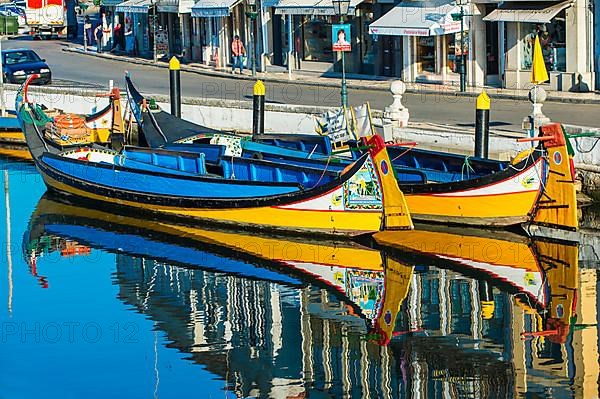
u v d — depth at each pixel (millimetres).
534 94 50531
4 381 33719
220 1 90688
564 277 40906
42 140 56531
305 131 59812
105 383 33469
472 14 70062
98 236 48344
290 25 81750
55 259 45000
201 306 39375
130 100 60312
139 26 106500
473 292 39719
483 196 45844
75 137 56000
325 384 32938
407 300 39250
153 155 52438
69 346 36125
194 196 49250
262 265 43531
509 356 34188
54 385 33344
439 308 38406
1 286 41906
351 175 45375
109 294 40781
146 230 49156
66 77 87688
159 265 43875
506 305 38375
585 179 48719
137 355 35219
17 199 54812
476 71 71375
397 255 44094
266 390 32531
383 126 55125
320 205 46094
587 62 66500
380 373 33281
